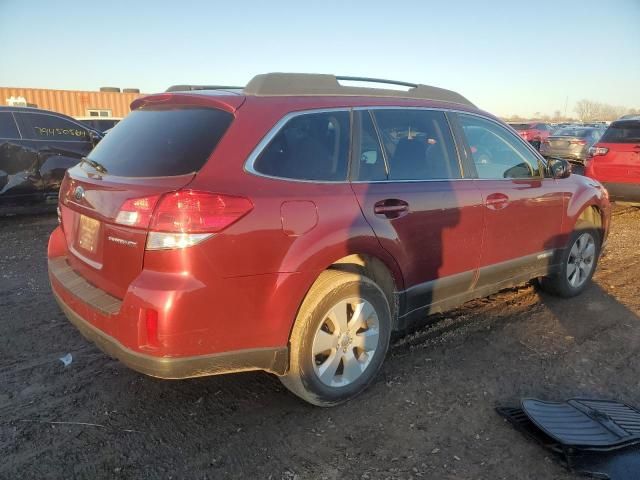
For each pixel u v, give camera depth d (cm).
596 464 261
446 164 370
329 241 285
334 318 299
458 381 345
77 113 2175
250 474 255
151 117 310
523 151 439
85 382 338
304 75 318
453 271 370
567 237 473
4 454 266
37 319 435
